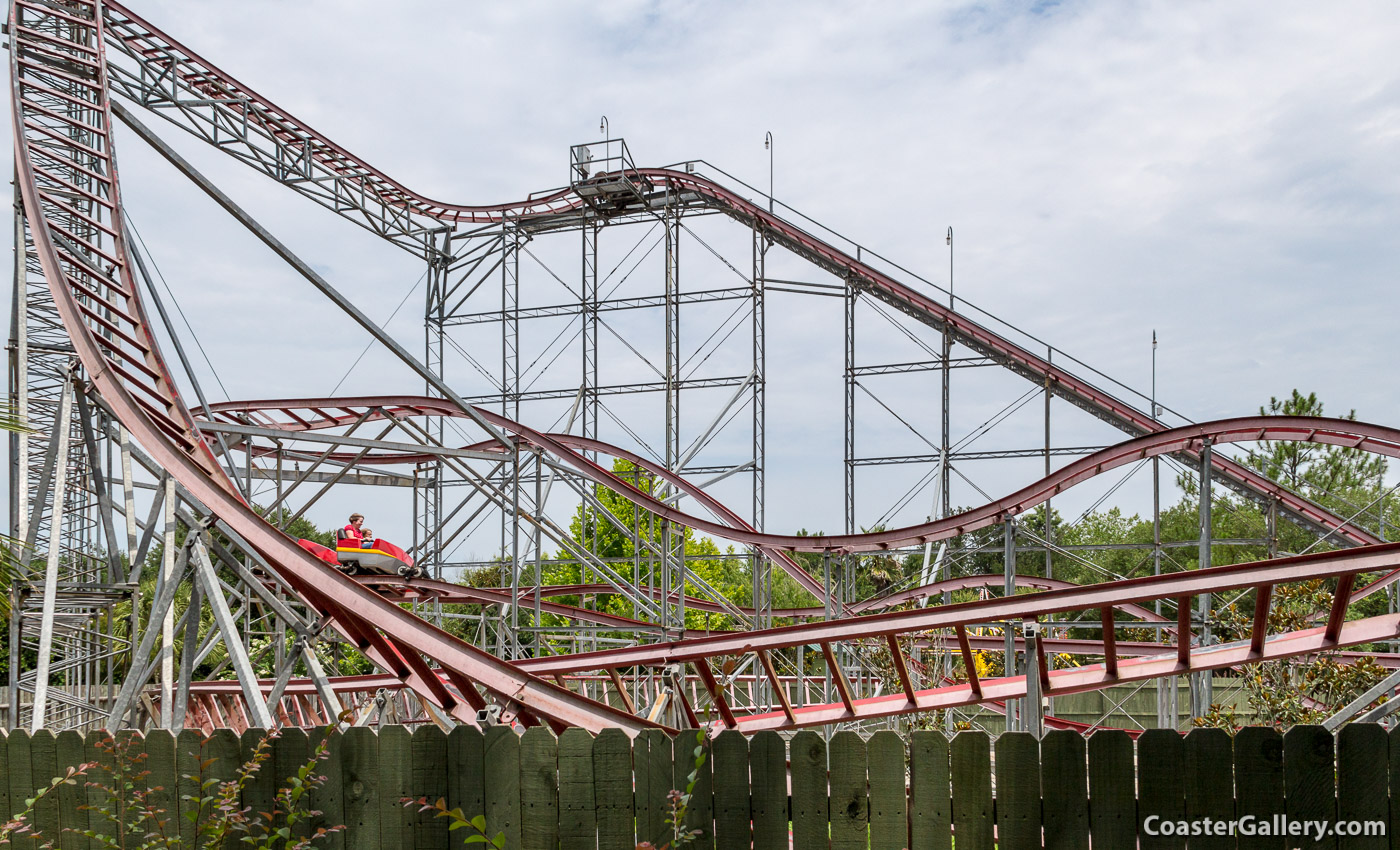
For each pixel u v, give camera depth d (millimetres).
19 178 18094
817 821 6637
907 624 11516
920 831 6562
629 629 24562
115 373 15383
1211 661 12836
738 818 6734
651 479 32500
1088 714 33188
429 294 36312
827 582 22062
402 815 6992
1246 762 6316
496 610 29719
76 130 23031
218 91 29219
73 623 17906
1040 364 28547
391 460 29438
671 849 6746
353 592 10750
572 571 42531
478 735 6965
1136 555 52875
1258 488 25438
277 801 7008
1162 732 6383
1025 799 6496
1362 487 45625
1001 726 30906
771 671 13930
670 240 32594
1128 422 27844
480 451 22547
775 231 31875
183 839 7195
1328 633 12039
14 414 8352
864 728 23500
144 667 12883
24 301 16750
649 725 10117
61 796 7402
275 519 24406
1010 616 11227
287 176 31047
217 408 25594
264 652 22266
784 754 6723
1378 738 6199
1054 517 57656
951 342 30344
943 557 28156
